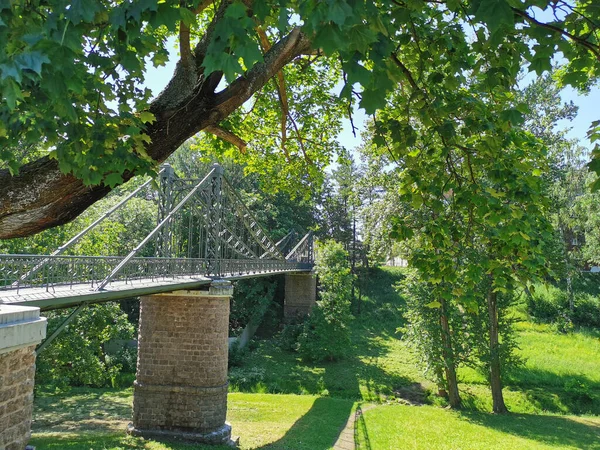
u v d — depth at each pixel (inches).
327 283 1133.7
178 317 551.8
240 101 163.8
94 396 807.1
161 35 321.4
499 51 141.4
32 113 124.7
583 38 128.8
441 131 159.0
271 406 754.2
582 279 1421.0
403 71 155.8
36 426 601.6
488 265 185.5
